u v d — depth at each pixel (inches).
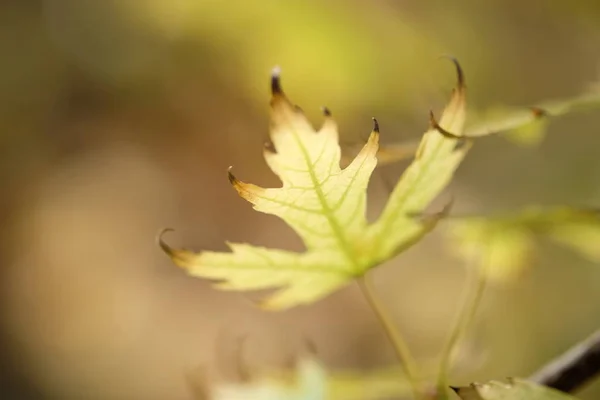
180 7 28.6
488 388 14.1
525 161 31.0
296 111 13.6
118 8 35.8
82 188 53.5
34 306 53.5
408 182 14.7
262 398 16.5
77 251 54.4
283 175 13.9
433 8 25.4
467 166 32.2
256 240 50.8
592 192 28.8
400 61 24.8
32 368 51.6
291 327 47.4
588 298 30.9
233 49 27.7
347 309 47.8
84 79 44.5
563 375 15.3
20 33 45.1
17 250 53.5
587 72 26.3
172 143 45.8
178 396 49.0
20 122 48.3
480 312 28.1
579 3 25.7
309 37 25.1
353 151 15.3
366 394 16.6
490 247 16.4
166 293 53.6
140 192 52.3
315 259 15.0
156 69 34.6
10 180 51.9
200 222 50.9
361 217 14.7
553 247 31.2
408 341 41.4
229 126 40.1
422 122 23.9
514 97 26.0
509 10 26.2
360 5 25.1
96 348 52.2
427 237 43.3
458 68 14.3
